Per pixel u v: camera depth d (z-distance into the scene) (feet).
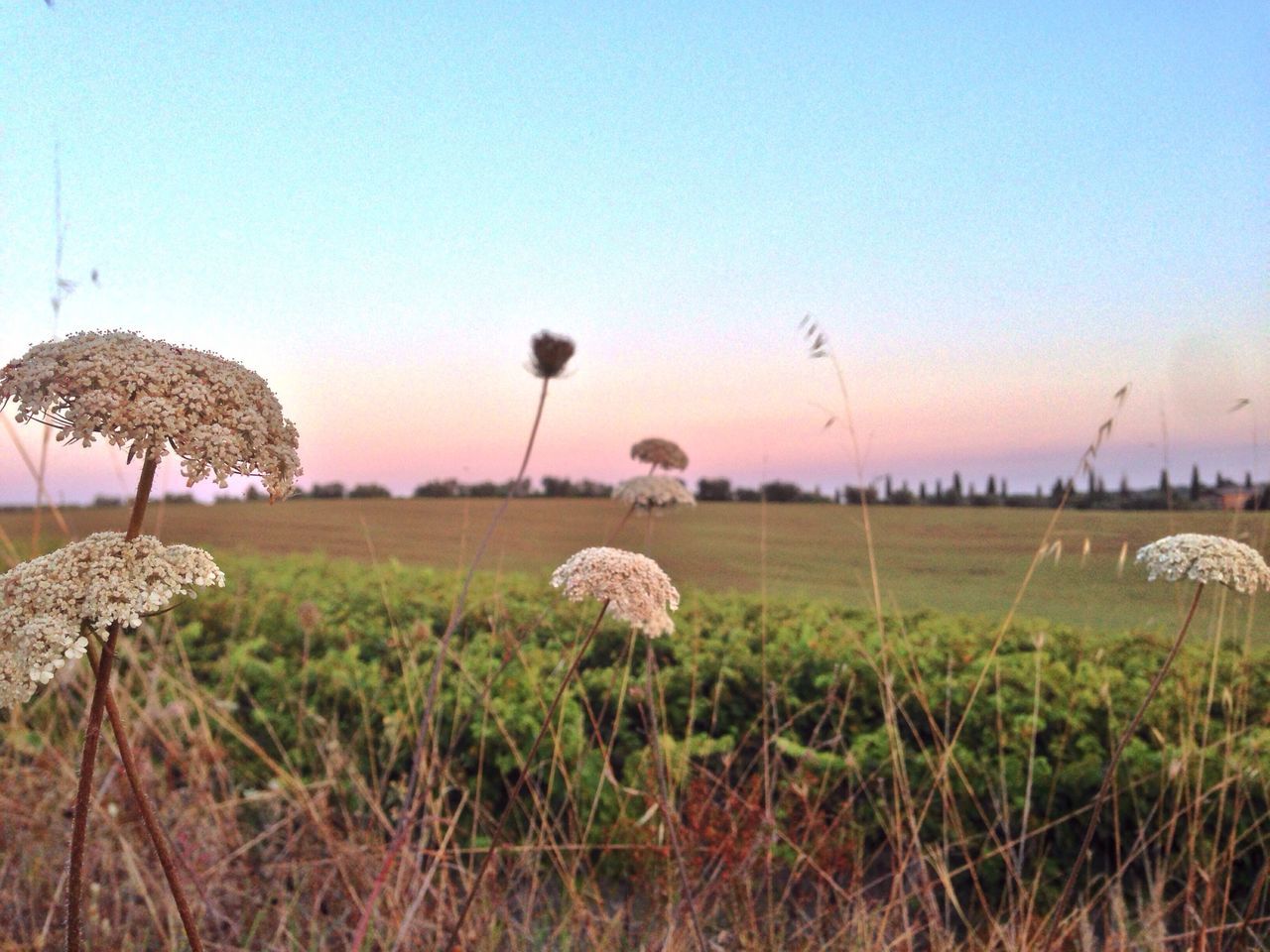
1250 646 13.73
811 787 11.21
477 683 13.62
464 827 12.71
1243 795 10.45
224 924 10.15
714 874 9.58
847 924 9.41
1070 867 11.48
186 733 13.00
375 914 9.29
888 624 16.70
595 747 12.49
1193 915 9.16
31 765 12.92
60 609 3.88
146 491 4.16
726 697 13.99
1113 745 11.74
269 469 3.94
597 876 11.81
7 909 9.98
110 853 10.12
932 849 10.98
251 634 17.74
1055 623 16.49
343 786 12.69
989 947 9.02
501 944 10.00
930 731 12.92
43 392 3.62
